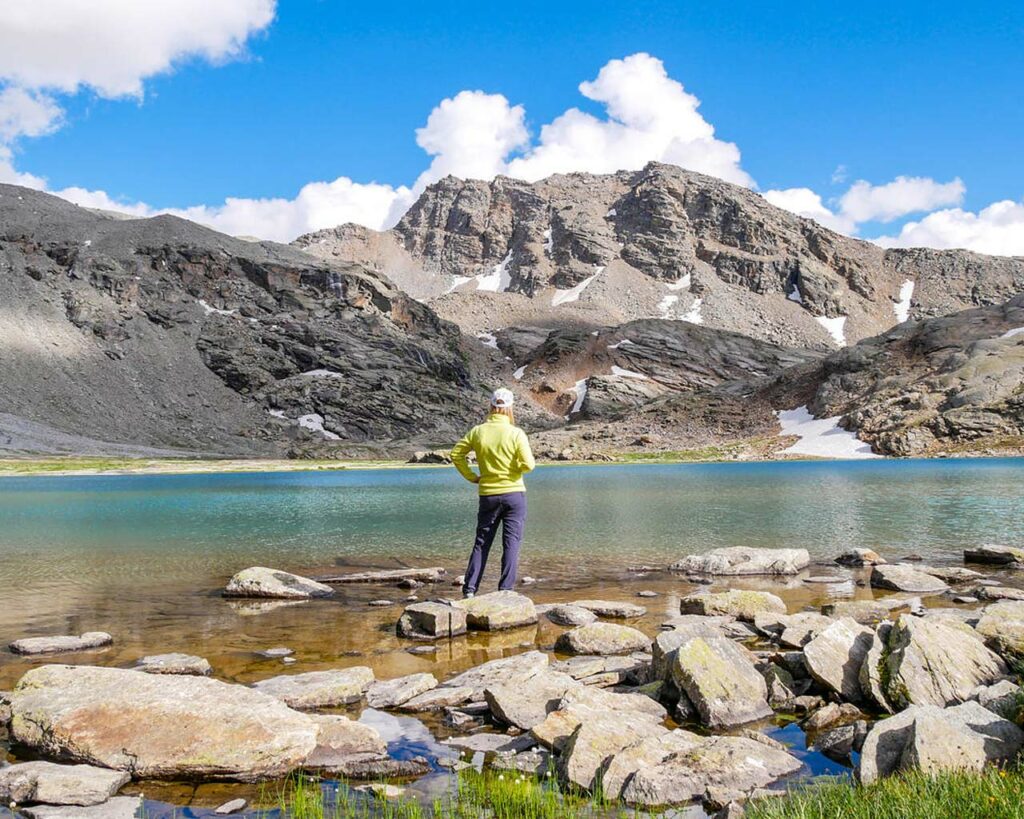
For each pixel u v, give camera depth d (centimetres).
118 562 1816
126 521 2969
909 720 591
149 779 587
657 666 836
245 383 19462
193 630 1112
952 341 15088
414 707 757
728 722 712
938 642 780
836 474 7044
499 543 2189
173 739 610
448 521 2911
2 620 1176
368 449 16612
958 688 729
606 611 1220
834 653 823
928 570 1541
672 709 760
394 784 575
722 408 17050
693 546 2073
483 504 1248
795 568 1638
